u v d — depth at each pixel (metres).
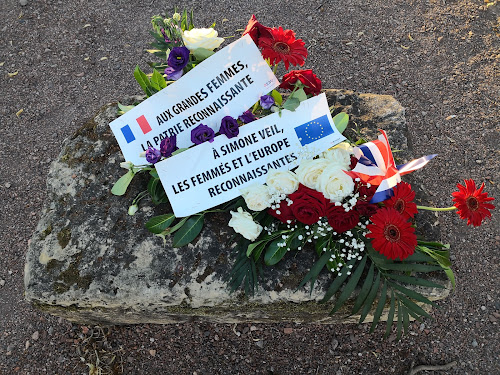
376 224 1.60
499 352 2.52
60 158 2.22
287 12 3.93
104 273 1.90
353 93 2.43
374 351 2.51
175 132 1.96
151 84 2.03
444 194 3.00
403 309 1.76
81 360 2.54
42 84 3.65
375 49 3.67
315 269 1.78
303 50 1.88
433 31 3.73
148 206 2.04
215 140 1.84
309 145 1.88
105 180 2.13
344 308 1.93
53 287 1.91
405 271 1.85
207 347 2.53
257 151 1.88
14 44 3.86
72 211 2.06
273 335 2.54
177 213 1.89
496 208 2.93
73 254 1.95
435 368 2.46
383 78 3.52
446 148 3.17
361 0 3.96
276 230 1.84
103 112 2.35
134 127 1.94
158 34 2.08
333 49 3.69
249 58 1.83
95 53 3.79
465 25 3.73
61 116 3.50
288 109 1.83
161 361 2.52
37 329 2.68
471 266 2.75
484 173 3.06
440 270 1.88
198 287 1.85
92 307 1.96
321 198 1.67
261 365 2.49
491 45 3.61
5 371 2.58
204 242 1.92
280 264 1.88
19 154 3.35
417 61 3.58
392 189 1.69
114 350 2.55
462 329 2.57
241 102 1.92
